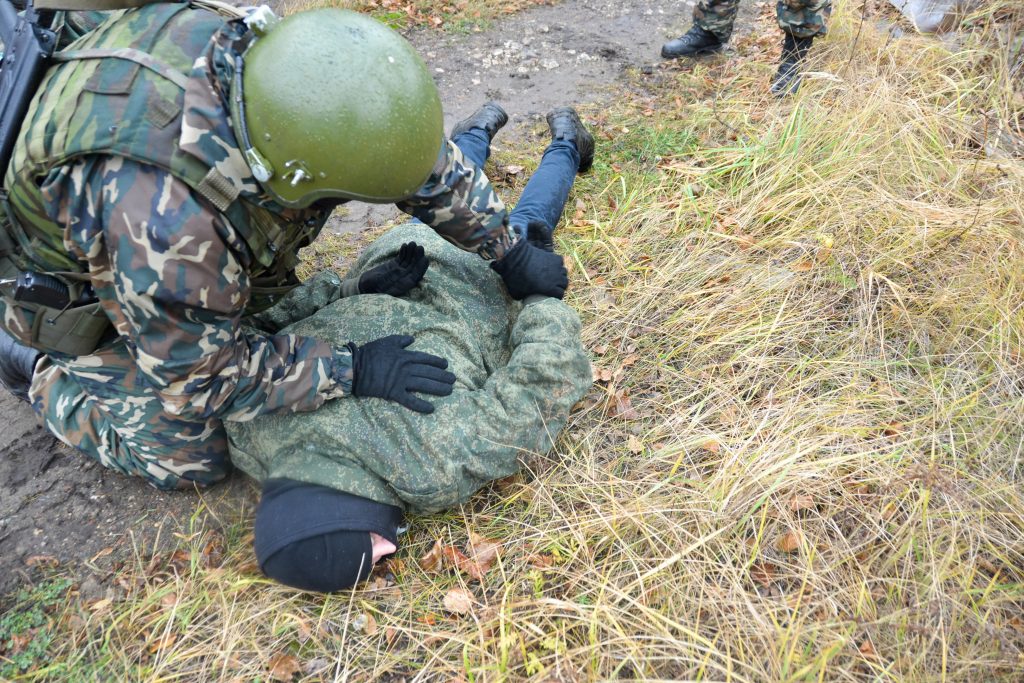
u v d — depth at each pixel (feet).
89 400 7.93
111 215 5.34
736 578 6.71
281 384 6.64
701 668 6.11
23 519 8.05
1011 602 6.59
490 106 12.13
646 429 8.46
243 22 5.79
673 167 12.12
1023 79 12.41
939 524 7.06
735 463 7.71
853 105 12.07
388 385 6.98
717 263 10.27
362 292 8.46
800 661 6.14
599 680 6.21
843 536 7.07
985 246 9.48
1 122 5.88
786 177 11.09
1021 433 7.78
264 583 7.20
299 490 6.79
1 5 6.16
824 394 8.45
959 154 11.28
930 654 6.22
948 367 8.52
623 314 9.78
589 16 17.70
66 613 7.22
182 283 5.46
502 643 6.47
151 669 6.70
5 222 6.11
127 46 5.59
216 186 5.41
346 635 6.87
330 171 5.46
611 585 6.84
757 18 17.19
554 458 8.23
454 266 8.61
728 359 9.09
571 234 11.22
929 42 13.56
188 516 8.01
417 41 16.78
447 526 7.68
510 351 8.55
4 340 8.26
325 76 5.32
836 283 9.66
